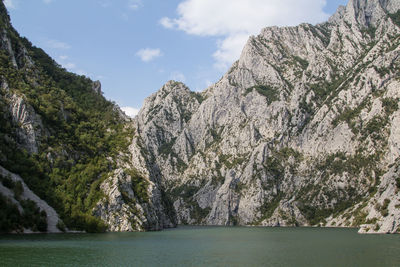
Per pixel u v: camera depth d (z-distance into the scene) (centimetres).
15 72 19762
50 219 14488
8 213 12838
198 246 12312
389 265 8288
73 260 8644
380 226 16200
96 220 16112
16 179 14725
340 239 14038
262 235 17900
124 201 18375
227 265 8612
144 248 11269
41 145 17600
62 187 16775
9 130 16625
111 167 19812
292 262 8962
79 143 19725
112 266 8219
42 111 18988
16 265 7825
